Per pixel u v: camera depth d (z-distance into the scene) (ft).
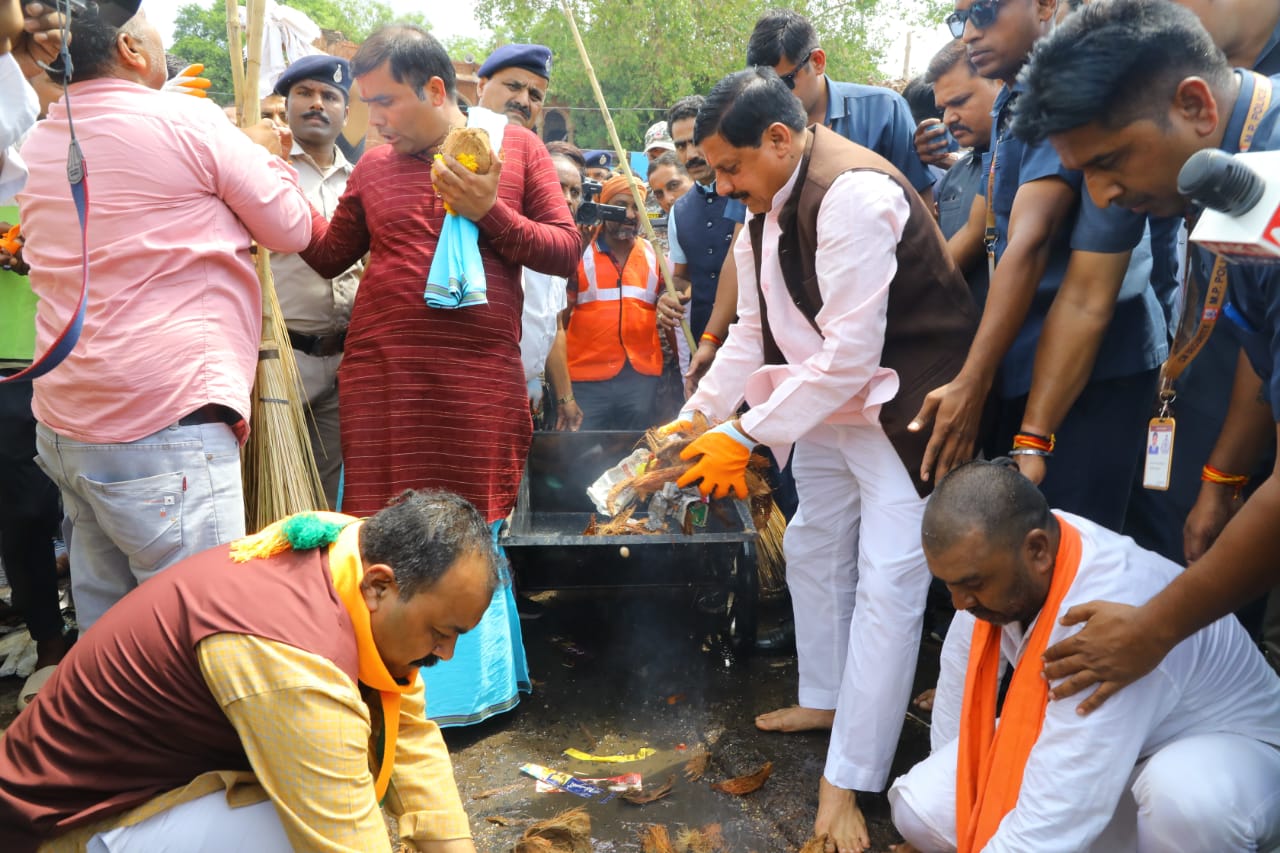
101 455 8.30
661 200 18.92
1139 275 8.86
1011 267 8.41
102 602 9.37
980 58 9.51
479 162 9.65
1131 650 6.18
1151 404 9.34
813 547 10.28
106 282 8.21
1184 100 5.50
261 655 5.72
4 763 6.03
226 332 8.72
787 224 8.86
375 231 10.39
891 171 8.68
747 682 12.00
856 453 9.30
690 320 16.90
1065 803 6.54
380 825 6.06
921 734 10.79
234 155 8.70
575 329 17.20
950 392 8.36
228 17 10.38
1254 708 7.01
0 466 10.87
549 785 9.75
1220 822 6.44
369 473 10.40
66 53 6.77
